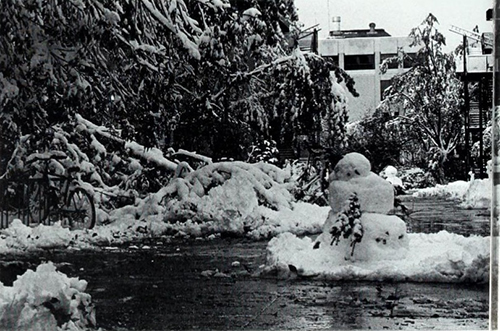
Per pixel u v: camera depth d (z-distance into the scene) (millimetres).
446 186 42031
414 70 50625
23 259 14461
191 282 11586
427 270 11195
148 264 13664
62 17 18906
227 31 23406
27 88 18078
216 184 21953
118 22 19516
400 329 8406
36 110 18344
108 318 9156
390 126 49719
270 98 29656
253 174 22266
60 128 22891
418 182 48000
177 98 24266
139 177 24188
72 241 16906
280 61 27891
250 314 9273
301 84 27688
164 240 18156
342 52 56531
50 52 18781
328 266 11758
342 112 28641
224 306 9750
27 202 20578
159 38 22312
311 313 9258
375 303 9750
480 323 8648
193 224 20078
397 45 56625
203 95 26109
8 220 20656
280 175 23562
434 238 12820
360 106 55938
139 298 10367
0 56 17672
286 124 28734
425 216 25125
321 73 28359
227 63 23969
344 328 8492
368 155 26797
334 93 28578
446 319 8859
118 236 18656
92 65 19875
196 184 21734
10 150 20812
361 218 11836
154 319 9086
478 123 48625
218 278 11930
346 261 11820
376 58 56375
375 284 11055
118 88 22062
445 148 49094
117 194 22641
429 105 49438
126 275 12367
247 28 24406
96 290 10992
